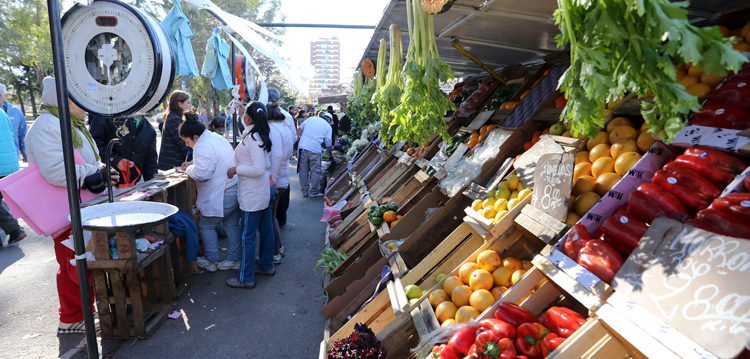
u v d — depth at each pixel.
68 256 3.58
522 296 2.19
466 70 7.05
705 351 1.17
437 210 3.57
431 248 3.48
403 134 3.24
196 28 29.03
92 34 2.85
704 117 1.79
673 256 1.44
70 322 3.73
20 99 34.84
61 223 3.44
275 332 3.97
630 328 1.40
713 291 1.25
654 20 1.04
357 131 14.16
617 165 2.16
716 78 1.91
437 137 5.23
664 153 1.91
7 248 6.04
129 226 2.94
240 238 5.43
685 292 1.32
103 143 5.48
